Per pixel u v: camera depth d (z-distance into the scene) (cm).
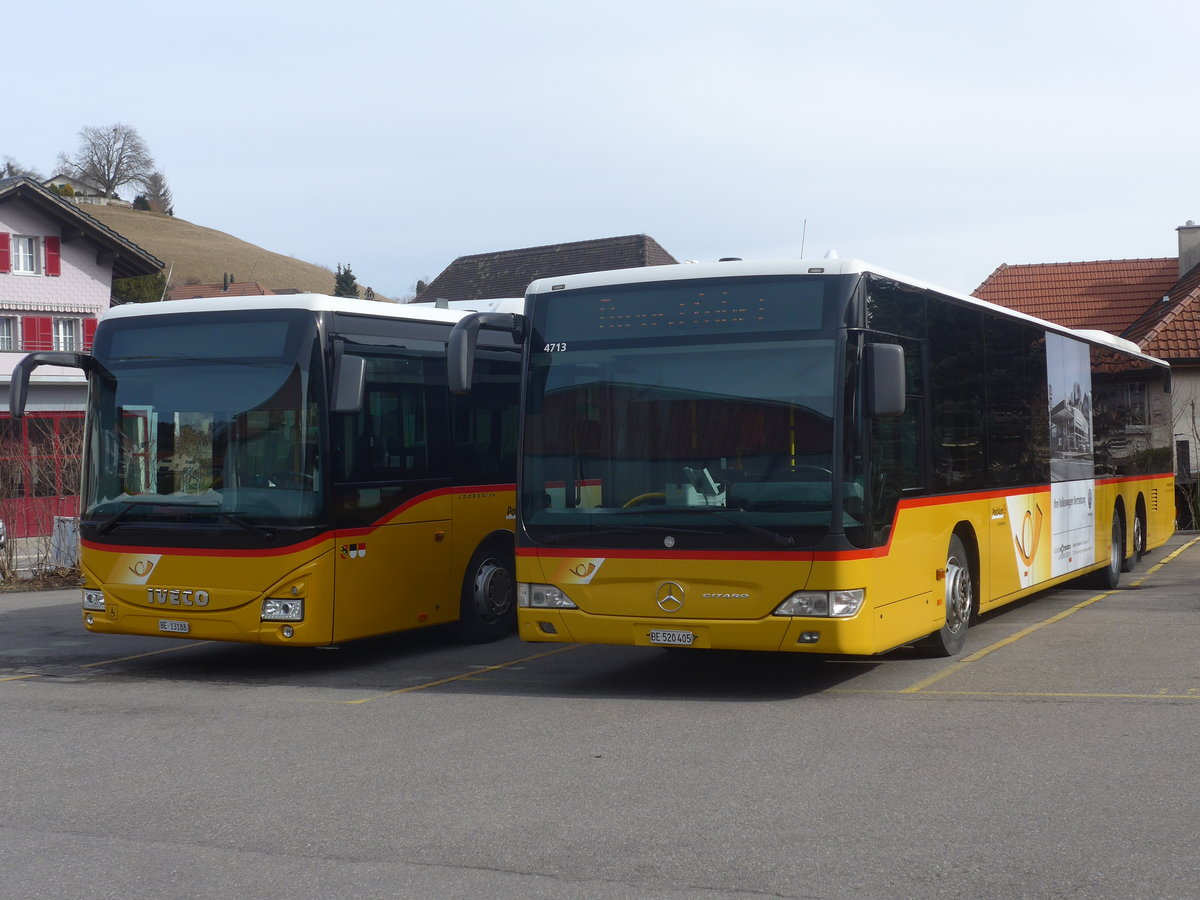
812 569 877
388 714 912
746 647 894
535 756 761
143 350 1140
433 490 1207
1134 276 4266
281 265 13775
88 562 1143
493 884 529
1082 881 512
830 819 610
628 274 963
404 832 607
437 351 1223
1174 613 1340
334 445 1091
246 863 565
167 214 14200
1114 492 1639
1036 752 733
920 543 988
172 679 1114
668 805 643
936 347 1043
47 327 3997
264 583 1067
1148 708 847
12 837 614
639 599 925
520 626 974
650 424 936
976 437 1131
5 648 1329
